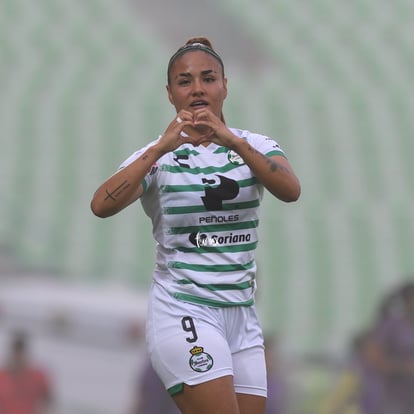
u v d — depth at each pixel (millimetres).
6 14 86875
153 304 8945
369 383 22766
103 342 35031
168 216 8750
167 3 93438
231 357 8750
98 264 50750
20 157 65250
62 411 27625
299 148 67438
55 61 79938
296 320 46094
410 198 60656
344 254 53469
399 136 68625
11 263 48281
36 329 36000
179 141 8398
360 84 76000
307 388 24922
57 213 57594
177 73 8828
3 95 74250
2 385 23484
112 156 66062
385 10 88125
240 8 92375
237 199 8703
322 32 85875
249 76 79312
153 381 20562
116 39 84125
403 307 22984
